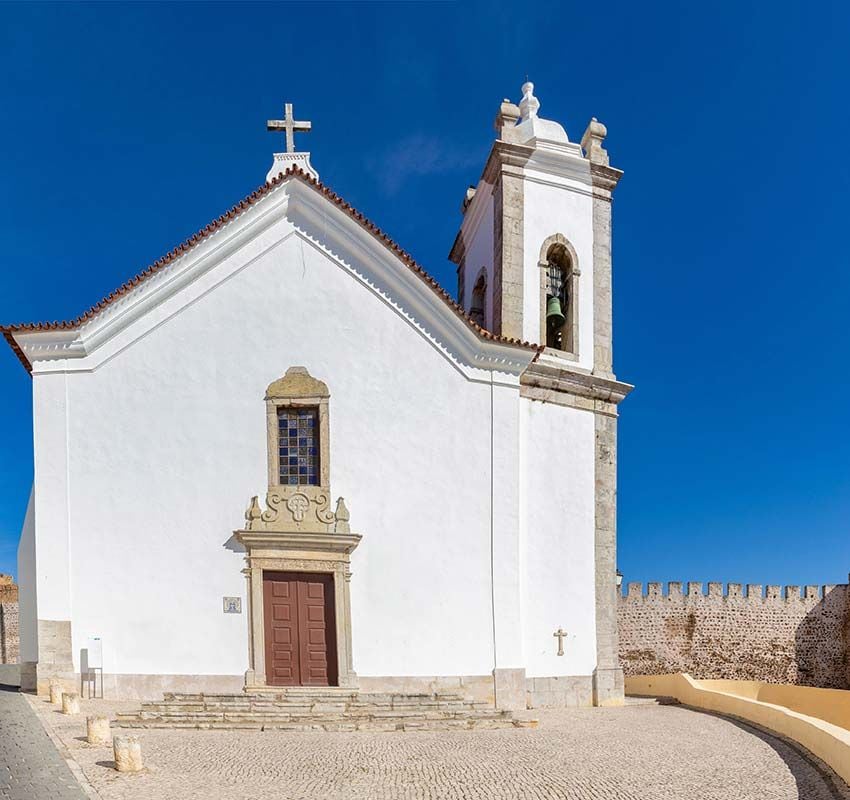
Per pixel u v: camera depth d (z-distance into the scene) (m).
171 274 14.82
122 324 14.68
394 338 15.12
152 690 13.58
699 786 9.00
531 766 9.66
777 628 29.77
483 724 12.49
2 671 19.95
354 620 14.05
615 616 16.44
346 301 15.10
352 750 10.32
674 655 28.59
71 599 13.82
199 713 12.20
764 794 8.74
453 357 15.27
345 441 14.62
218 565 14.01
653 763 10.09
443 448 14.93
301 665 13.90
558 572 15.86
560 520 16.11
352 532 14.29
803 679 29.75
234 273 14.99
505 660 14.43
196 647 13.73
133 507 14.15
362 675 13.89
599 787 8.78
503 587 14.70
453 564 14.56
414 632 14.17
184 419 14.47
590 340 17.78
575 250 17.97
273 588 14.06
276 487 14.33
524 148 17.41
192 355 14.70
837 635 30.39
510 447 15.27
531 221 17.53
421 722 12.32
